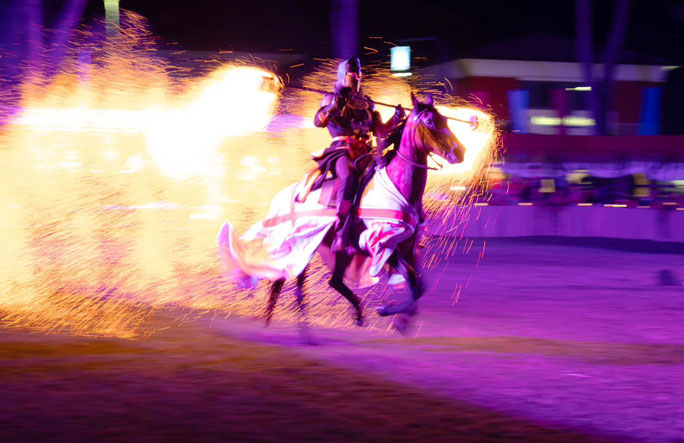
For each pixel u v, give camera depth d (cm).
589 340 790
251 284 766
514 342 769
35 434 464
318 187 716
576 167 2206
